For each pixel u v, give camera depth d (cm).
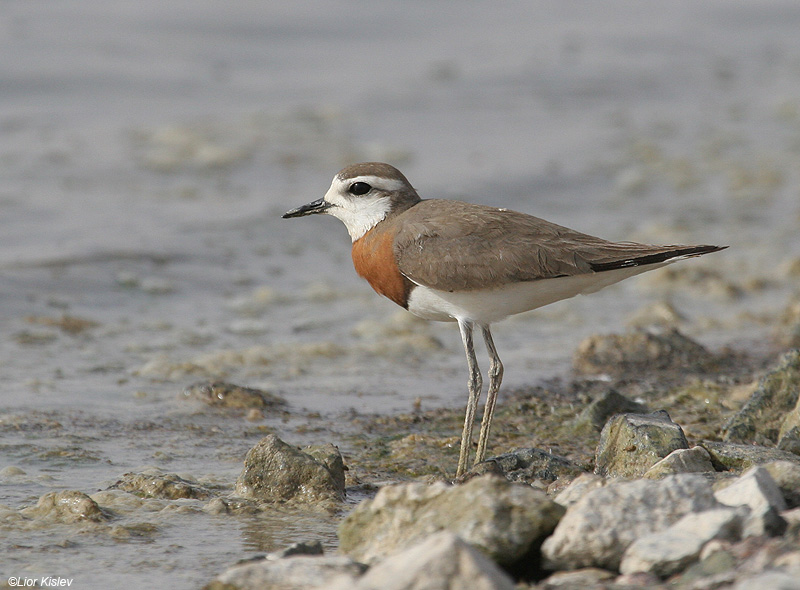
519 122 2567
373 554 650
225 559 706
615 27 3556
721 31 3603
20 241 1672
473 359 905
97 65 2694
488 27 3416
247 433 1007
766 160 2378
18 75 2580
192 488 835
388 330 1429
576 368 1253
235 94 2623
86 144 2220
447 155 2288
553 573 625
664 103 2825
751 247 1853
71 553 709
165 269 1633
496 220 892
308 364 1275
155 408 1077
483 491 641
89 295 1502
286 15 3234
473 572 515
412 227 910
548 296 892
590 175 2227
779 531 605
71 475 877
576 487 691
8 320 1382
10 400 1080
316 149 2277
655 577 586
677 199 2123
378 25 3272
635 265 866
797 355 972
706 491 636
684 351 1262
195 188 2031
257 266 1695
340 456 854
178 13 3141
